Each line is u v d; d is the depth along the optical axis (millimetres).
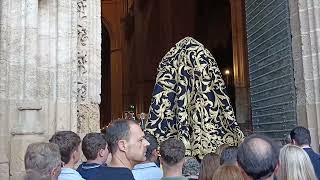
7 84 8609
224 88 6387
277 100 10641
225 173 3678
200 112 6062
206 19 37719
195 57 6332
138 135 3904
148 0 39688
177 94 6234
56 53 9758
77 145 4512
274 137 10734
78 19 10406
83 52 10406
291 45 10008
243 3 26797
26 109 8133
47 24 9703
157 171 4852
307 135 6211
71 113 9758
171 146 4254
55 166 3443
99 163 4734
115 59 40875
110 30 41281
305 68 9531
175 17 38312
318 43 9328
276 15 10648
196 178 4914
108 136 3877
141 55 39688
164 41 38500
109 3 41438
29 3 8898
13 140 8055
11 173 7996
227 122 6160
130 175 3631
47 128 9383
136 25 40250
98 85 10984
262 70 11586
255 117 12008
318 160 6000
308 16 9523
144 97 38938
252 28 12344
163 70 6531
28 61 8781
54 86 9641
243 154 2994
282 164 3721
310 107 9414
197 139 5922
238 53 26562
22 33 8820
